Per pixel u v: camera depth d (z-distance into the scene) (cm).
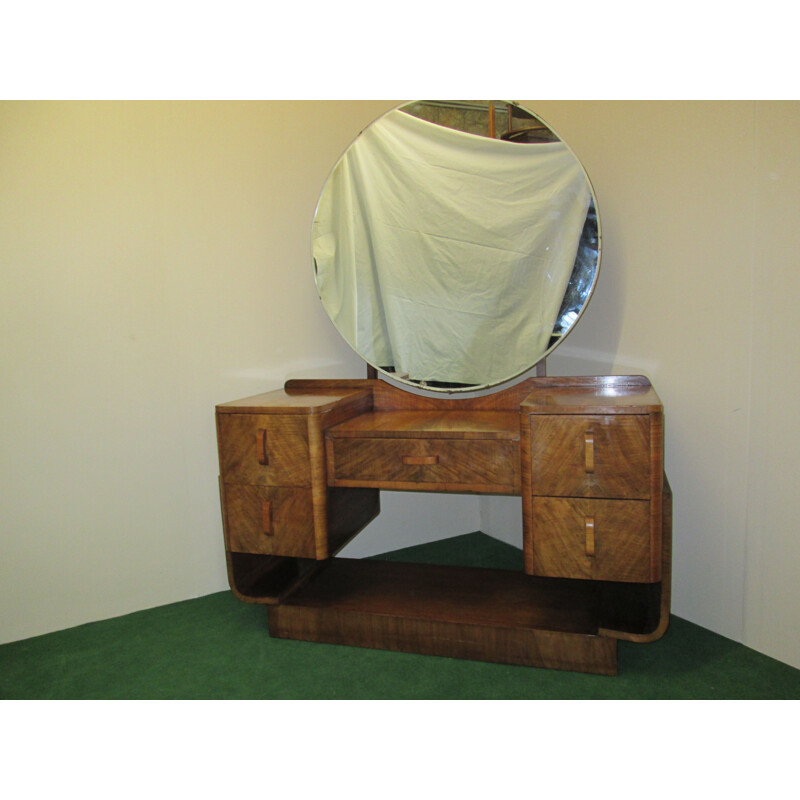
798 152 145
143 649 180
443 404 199
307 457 168
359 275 204
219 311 208
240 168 206
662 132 174
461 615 170
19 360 184
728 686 150
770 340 154
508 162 186
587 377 183
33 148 182
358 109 221
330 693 154
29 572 190
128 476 201
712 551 174
